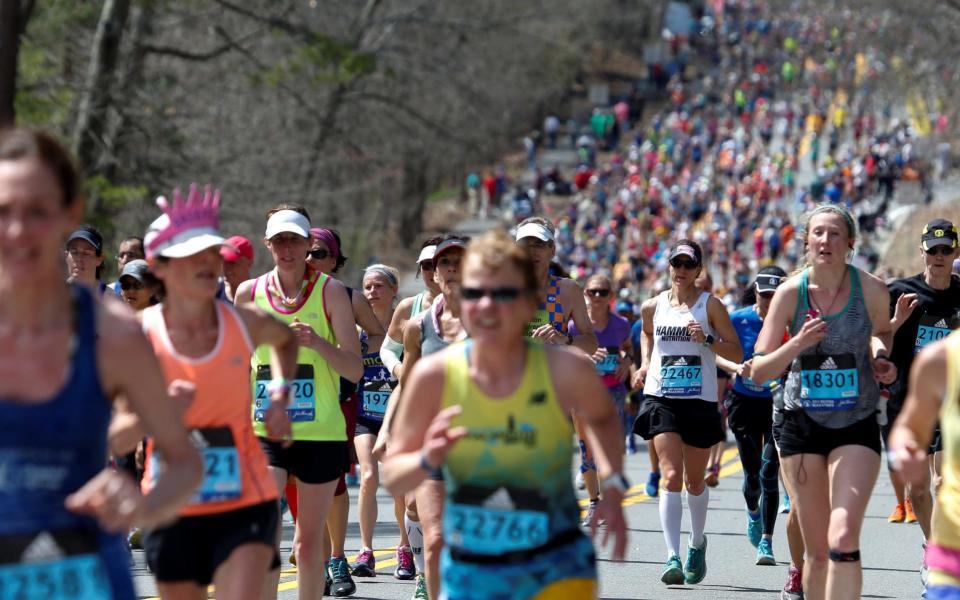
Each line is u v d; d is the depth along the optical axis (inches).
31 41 2977.4
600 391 520.4
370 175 4463.6
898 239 5270.7
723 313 1031.6
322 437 801.6
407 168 5374.0
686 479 1038.4
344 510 992.2
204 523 588.7
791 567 944.9
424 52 4616.1
